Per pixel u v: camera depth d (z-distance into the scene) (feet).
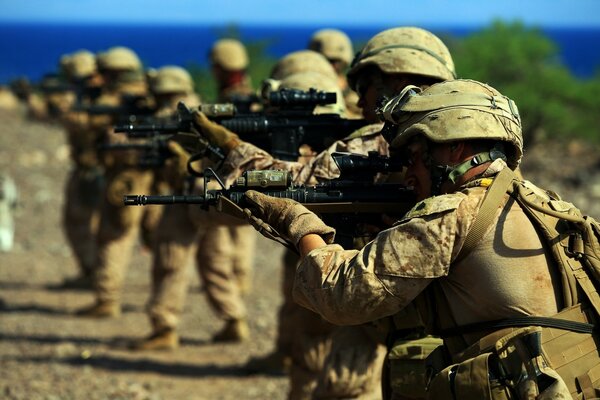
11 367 41.01
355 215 19.76
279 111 24.41
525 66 145.79
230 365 42.98
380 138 22.68
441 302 17.37
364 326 24.00
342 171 19.39
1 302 54.90
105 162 51.08
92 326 50.24
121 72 56.49
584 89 148.97
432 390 17.08
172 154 34.47
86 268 59.72
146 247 55.88
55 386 38.14
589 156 139.23
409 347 20.38
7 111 160.56
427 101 17.37
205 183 18.94
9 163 114.83
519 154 17.67
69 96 60.03
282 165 22.71
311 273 17.37
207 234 46.55
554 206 17.06
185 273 45.44
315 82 27.76
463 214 16.51
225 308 46.70
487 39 147.64
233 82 50.52
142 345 45.19
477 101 17.19
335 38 40.04
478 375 16.46
